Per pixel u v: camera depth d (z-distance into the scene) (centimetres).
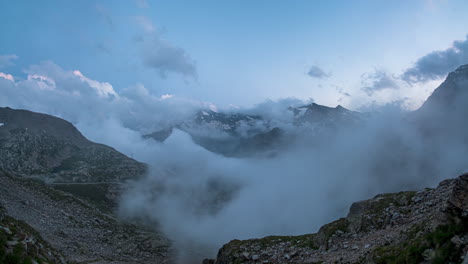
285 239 6222
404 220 4047
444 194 4134
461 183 2422
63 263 5706
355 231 4741
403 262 2520
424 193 4550
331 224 5300
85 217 16462
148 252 14488
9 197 13312
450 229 2303
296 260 4775
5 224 4716
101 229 15450
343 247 4294
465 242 2122
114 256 11194
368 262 3069
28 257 3944
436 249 2253
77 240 11369
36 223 11044
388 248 3064
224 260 6075
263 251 5700
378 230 4316
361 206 5091
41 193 17600
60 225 12712
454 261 2077
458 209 2367
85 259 8550
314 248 5119
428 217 3381
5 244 3791
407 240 2944
